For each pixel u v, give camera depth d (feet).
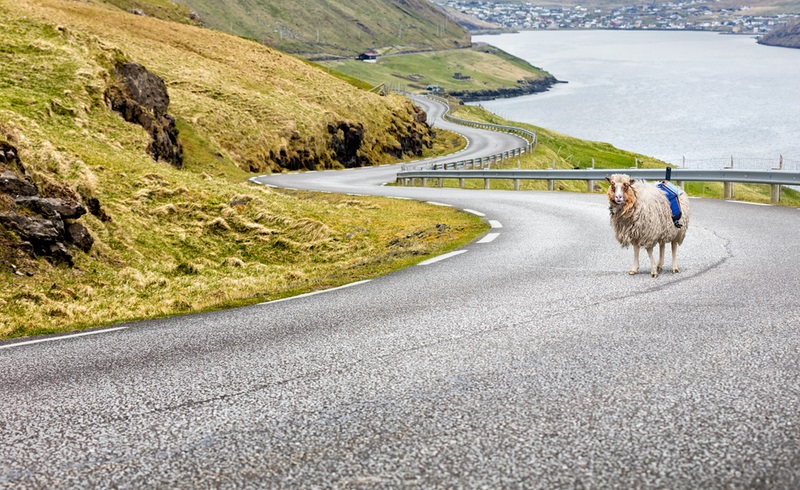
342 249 65.00
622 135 548.72
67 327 30.53
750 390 16.56
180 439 14.70
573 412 15.48
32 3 222.07
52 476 13.05
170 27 269.44
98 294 45.21
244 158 168.04
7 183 48.80
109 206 65.16
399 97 305.53
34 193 49.88
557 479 12.24
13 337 28.68
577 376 18.07
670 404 15.78
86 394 18.22
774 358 19.10
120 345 24.35
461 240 54.39
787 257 37.29
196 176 92.89
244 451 13.93
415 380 18.25
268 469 13.03
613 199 32.04
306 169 190.39
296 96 225.97
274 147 180.75
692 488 11.81
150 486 12.47
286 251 66.28
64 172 65.82
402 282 35.86
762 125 581.94
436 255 46.70
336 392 17.52
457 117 400.47
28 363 22.21
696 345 20.71
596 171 101.50
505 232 56.80
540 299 28.84
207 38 270.67
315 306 30.32
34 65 114.11
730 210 62.80
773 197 74.54
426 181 145.89
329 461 13.30
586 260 39.83
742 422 14.60
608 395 16.53
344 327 25.29
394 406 16.29
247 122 182.60
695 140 513.45
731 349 20.16
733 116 644.27
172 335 25.68
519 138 307.17
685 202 33.73
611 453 13.28
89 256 51.90
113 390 18.48
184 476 12.85
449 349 21.30
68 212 52.03
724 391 16.55
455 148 285.23
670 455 13.12
